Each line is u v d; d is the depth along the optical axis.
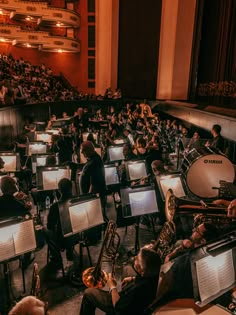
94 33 28.97
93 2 28.27
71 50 28.14
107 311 3.00
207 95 14.48
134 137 9.68
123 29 21.16
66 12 26.42
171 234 3.54
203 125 10.79
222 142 6.86
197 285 2.37
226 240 2.52
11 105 11.94
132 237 5.24
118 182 5.79
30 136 9.55
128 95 22.11
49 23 27.25
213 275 2.45
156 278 2.57
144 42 20.70
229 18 12.42
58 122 11.52
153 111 16.98
